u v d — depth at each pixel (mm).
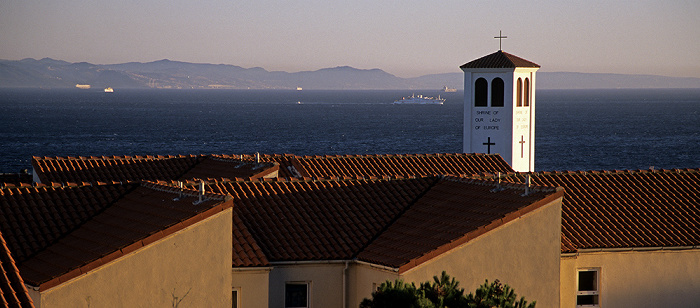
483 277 42969
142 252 38625
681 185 57469
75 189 48438
